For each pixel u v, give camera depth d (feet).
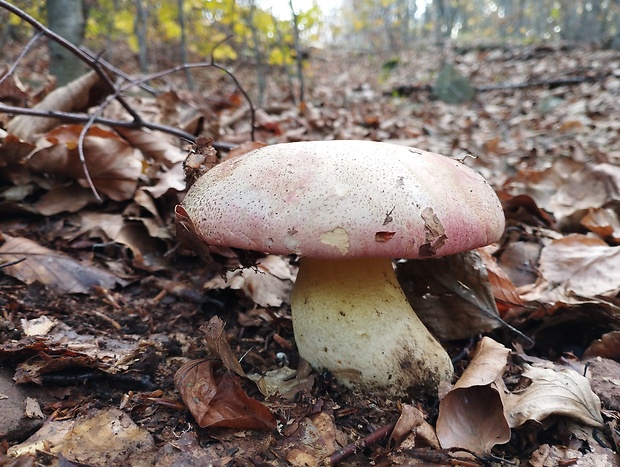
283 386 0.62
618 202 1.18
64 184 1.01
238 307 0.86
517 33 10.49
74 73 1.71
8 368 0.58
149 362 0.63
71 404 0.56
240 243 0.52
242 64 4.81
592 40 6.70
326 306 0.61
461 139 2.49
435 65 6.37
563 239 0.96
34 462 0.46
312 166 0.53
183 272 0.95
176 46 4.97
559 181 1.36
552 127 2.62
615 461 0.53
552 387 0.59
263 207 0.51
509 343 0.79
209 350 0.64
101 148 0.98
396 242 0.50
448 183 0.56
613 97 3.05
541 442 0.57
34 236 0.92
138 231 0.98
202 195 0.57
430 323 0.79
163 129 1.13
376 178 0.52
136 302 0.82
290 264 1.02
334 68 7.16
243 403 0.55
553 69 4.73
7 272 0.78
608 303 0.76
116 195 1.01
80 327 0.71
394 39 9.22
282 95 3.72
